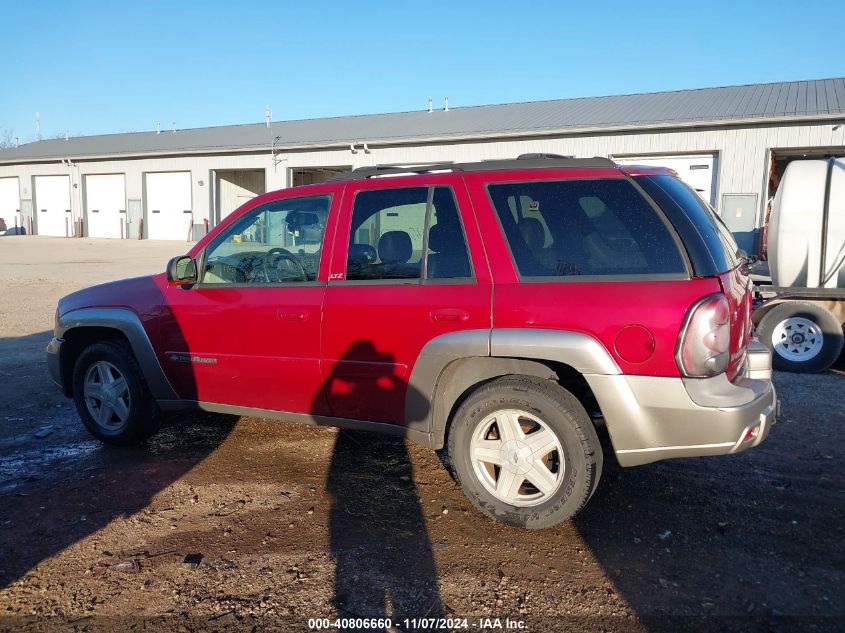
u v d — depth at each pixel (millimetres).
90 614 2971
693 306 3232
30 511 3961
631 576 3234
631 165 3781
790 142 19703
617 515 3859
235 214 4574
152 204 35000
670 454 3359
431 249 3854
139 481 4391
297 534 3666
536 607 3000
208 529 3727
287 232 4355
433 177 3936
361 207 4109
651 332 3268
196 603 3045
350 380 4039
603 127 21781
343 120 34219
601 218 3551
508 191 3758
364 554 3453
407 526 3752
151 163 34281
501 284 3619
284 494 4172
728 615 2916
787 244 7402
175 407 4801
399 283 3895
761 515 3840
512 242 3670
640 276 3387
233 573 3285
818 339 7227
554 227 3621
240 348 4391
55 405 6180
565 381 3727
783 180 7594
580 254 3539
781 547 3486
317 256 4223
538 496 3609
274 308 4230
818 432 5250
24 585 3197
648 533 3650
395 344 3859
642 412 3314
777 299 7387
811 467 4531
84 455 4898
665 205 3447
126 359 4871
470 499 3762
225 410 4621
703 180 21141
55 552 3488
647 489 4203
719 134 20609
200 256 4633
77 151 37812
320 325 4086
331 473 4500
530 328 3480
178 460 4766
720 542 3543
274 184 30203
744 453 4801
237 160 31203
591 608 2986
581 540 3582
